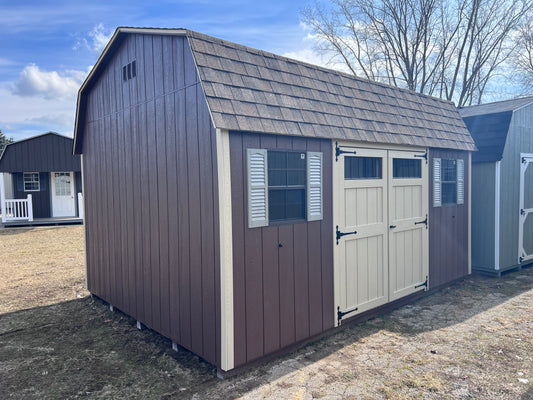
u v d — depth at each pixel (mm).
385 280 5176
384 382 3363
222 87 3438
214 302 3490
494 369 3576
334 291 4453
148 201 4574
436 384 3316
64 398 3305
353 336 4426
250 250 3541
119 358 4078
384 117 5152
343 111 4562
